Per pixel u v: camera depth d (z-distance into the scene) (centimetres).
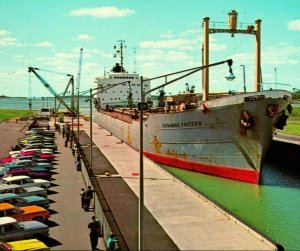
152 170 3425
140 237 1510
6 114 14175
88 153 4559
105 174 3203
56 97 9300
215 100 3303
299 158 4328
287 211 2642
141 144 1508
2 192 2308
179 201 2378
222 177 3531
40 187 2538
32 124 8175
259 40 3972
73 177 3241
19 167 3092
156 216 2070
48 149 4453
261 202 2862
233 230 1847
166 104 5166
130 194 2561
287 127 7756
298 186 3400
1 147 5428
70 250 1656
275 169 4406
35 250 1500
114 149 4938
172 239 1723
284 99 3148
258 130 3123
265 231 2273
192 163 3841
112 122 7225
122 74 8094
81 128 8362
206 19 3809
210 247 1622
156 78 1505
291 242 2091
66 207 2334
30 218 1927
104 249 1659
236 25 3881
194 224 1934
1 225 1661
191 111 3591
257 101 3048
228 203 2847
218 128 3375
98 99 8256
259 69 4012
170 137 4081
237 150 3309
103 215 1809
